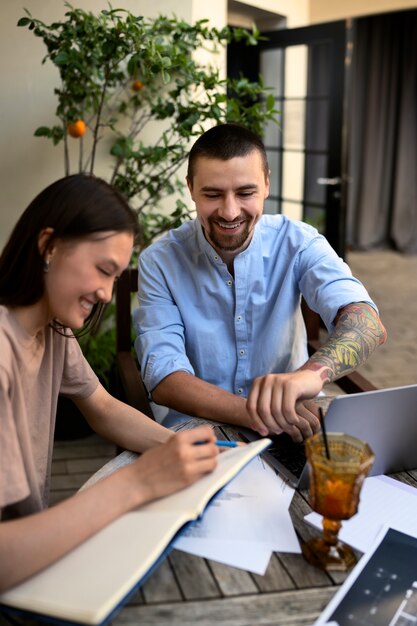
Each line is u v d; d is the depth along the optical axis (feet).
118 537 2.83
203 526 3.34
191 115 8.25
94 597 2.49
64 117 8.51
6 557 2.67
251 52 15.11
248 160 4.72
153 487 3.08
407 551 3.17
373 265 21.29
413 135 22.59
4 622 2.73
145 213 9.91
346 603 2.81
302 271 5.44
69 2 8.97
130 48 7.91
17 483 3.02
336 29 13.43
